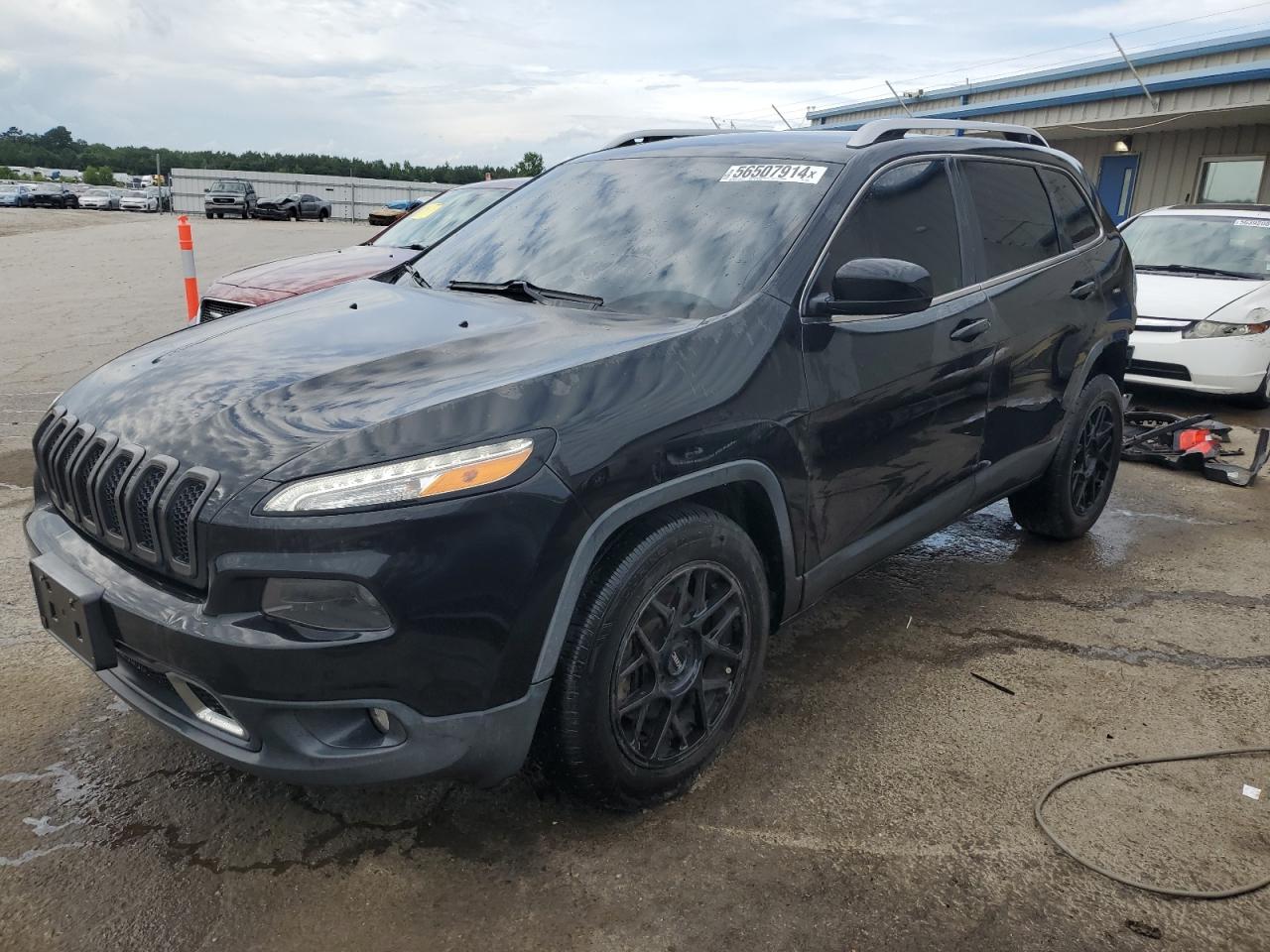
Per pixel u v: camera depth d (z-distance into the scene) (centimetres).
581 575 216
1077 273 410
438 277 336
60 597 225
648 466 226
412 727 204
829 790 265
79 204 4628
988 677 331
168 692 229
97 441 229
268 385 231
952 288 335
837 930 214
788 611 286
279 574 193
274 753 204
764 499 264
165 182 5600
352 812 251
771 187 308
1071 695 320
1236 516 511
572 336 253
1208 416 617
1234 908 224
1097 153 1716
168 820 246
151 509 207
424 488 198
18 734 282
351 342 260
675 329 255
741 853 238
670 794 255
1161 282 782
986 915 220
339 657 195
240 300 629
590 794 239
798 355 269
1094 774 276
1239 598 402
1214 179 1526
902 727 298
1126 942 213
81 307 1170
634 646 235
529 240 333
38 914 213
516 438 209
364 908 218
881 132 331
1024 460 390
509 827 246
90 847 236
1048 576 423
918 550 452
